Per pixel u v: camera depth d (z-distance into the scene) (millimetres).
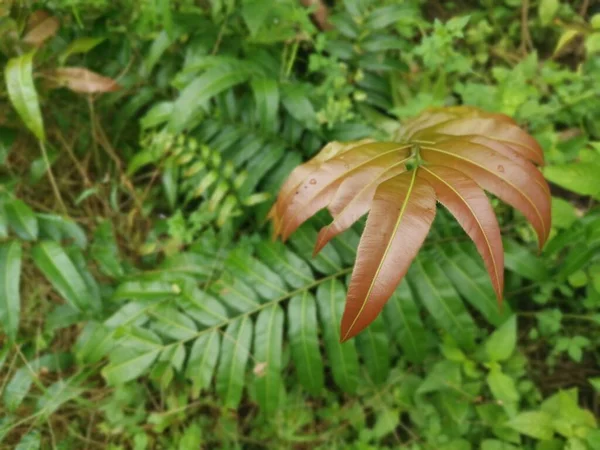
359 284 220
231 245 469
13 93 397
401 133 377
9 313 383
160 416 453
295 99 452
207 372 410
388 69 507
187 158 466
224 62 448
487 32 570
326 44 502
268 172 490
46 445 457
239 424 492
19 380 422
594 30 516
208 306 423
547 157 438
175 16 483
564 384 469
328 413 468
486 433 434
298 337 406
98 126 520
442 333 452
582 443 374
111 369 404
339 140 473
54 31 451
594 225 359
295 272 422
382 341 400
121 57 511
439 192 238
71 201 541
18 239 436
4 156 472
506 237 454
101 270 497
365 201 249
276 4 465
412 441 450
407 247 221
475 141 292
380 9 491
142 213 517
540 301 442
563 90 489
